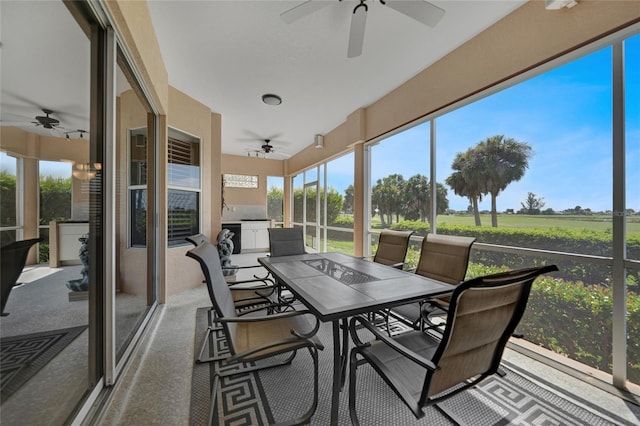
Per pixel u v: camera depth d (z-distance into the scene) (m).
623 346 1.54
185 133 3.45
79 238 1.34
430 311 1.85
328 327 2.45
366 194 4.06
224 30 2.21
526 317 2.09
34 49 1.08
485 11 2.05
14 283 0.96
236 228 6.73
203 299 3.08
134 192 2.26
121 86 1.83
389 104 3.44
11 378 0.93
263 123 4.66
